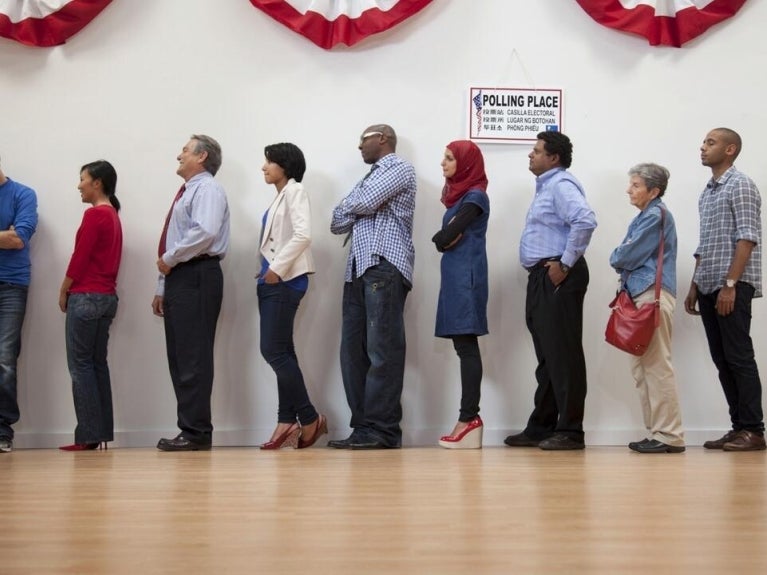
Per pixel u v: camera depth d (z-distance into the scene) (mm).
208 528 1856
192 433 4148
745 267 4199
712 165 4355
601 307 4637
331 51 4668
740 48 4742
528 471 3098
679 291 4680
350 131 4656
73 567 1455
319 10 4625
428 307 4602
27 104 4617
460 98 4680
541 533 1791
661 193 4145
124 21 4648
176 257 4105
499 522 1933
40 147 4609
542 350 4258
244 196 4629
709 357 4645
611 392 4613
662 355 4035
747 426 4191
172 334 4184
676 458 3672
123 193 4609
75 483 2764
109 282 4340
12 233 4352
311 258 4367
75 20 4594
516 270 4625
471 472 3057
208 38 4660
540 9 4711
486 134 4648
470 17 4695
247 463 3430
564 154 4227
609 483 2715
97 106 4629
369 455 3773
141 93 4641
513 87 4684
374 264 4148
